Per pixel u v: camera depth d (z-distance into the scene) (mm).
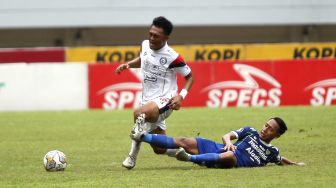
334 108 64188
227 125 53500
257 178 27953
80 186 26984
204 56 93688
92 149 41406
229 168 30531
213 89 69875
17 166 34312
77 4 112688
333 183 26750
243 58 93688
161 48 30250
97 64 70750
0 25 111250
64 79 70812
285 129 30828
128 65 32000
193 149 30422
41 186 27250
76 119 60656
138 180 28203
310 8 111438
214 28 114438
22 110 70750
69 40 114125
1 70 70625
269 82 69438
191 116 60438
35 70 70750
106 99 70688
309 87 69312
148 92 30766
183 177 28703
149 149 40156
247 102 69750
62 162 31750
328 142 42062
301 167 30875
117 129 52594
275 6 112062
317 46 93062
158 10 112375
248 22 111375
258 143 30875
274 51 93438
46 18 111750
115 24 111625
